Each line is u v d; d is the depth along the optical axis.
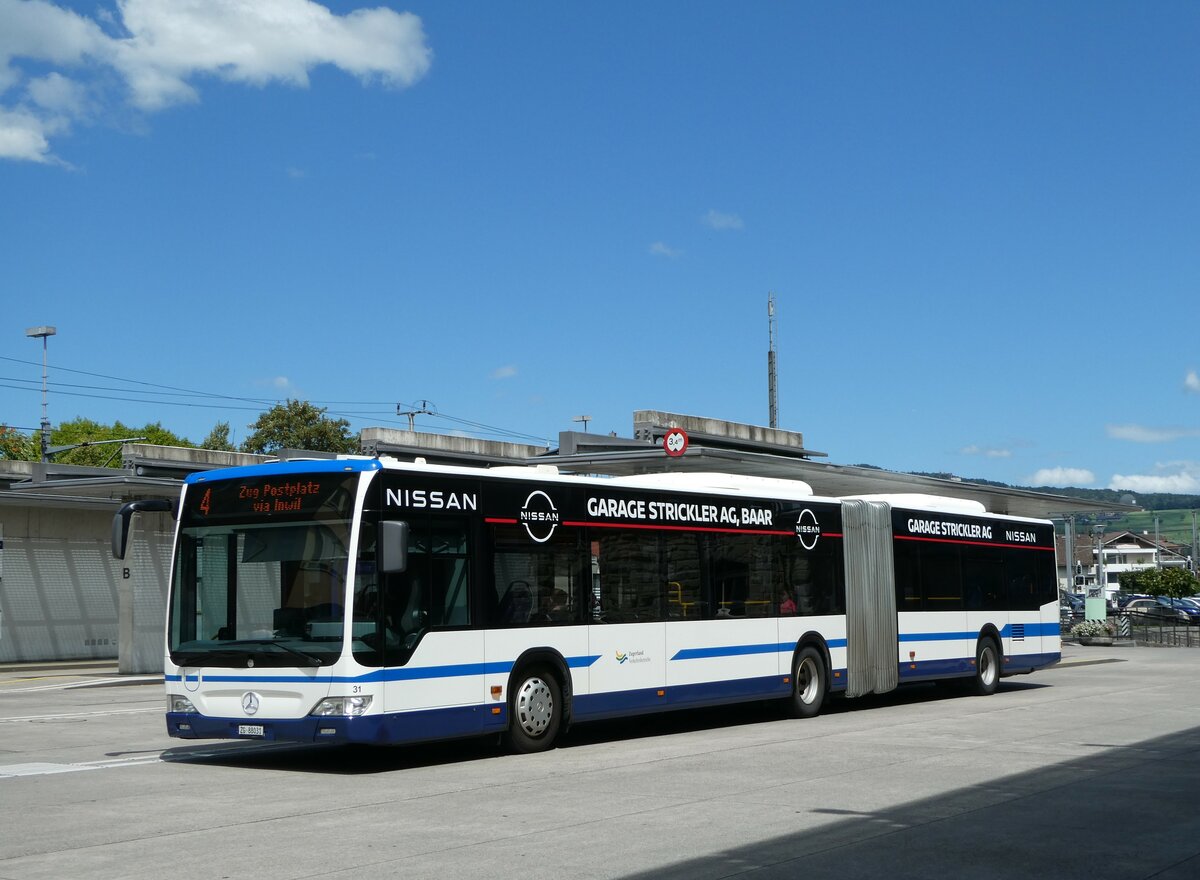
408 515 13.70
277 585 13.51
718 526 18.14
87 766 14.21
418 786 12.41
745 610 18.42
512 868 8.49
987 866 8.64
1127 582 113.69
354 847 9.23
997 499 38.88
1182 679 28.62
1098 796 11.60
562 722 15.51
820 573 20.09
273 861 8.75
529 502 15.21
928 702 22.62
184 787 12.47
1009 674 24.80
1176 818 10.50
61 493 34.41
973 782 12.45
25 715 21.38
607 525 16.30
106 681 30.44
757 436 35.50
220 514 13.98
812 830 9.88
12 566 37.06
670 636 17.00
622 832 9.79
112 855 9.01
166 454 35.31
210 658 13.64
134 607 33.84
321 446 70.25
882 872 8.43
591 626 15.83
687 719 19.73
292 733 13.07
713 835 9.66
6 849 9.26
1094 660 36.16
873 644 21.02
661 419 32.31
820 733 17.23
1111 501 41.72
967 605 23.67
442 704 13.77
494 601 14.57
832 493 36.16
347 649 12.95
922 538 22.64
